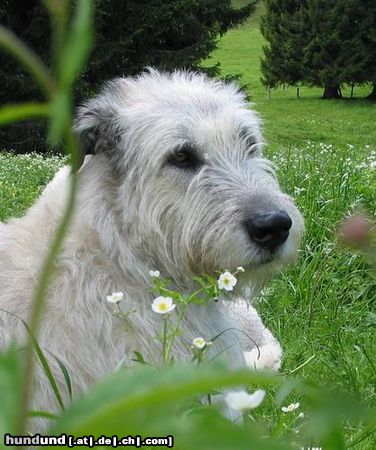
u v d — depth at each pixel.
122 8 26.53
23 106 0.53
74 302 3.41
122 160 3.80
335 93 50.66
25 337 3.28
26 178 14.59
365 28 48.44
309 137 34.59
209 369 0.51
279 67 50.81
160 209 3.71
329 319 6.11
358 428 3.53
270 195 3.74
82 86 25.06
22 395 0.51
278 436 2.63
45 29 25.03
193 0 27.03
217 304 3.82
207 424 0.52
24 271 3.50
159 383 0.50
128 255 3.60
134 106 3.95
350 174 9.81
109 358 3.38
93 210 3.66
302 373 4.84
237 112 4.09
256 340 5.45
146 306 3.52
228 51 66.25
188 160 3.80
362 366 5.07
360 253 1.03
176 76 4.35
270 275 3.74
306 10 49.28
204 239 3.63
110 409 0.50
